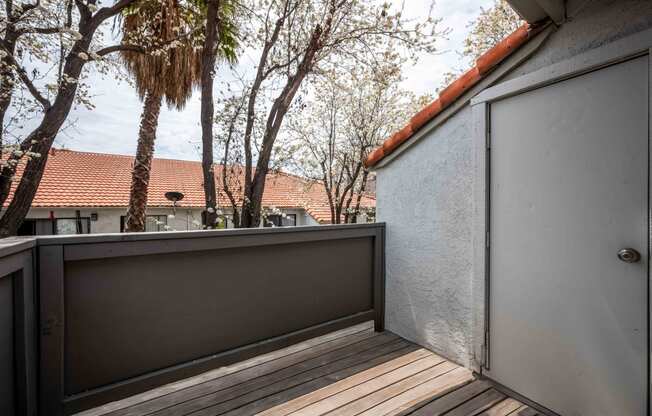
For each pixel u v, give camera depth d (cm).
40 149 396
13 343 139
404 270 283
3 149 366
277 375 223
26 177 398
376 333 296
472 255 225
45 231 867
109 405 189
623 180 154
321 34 425
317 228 260
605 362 161
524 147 194
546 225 184
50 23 372
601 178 162
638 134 149
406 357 249
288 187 884
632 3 150
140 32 533
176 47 553
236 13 473
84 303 170
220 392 203
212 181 433
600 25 160
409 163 276
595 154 164
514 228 200
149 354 191
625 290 154
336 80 546
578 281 171
